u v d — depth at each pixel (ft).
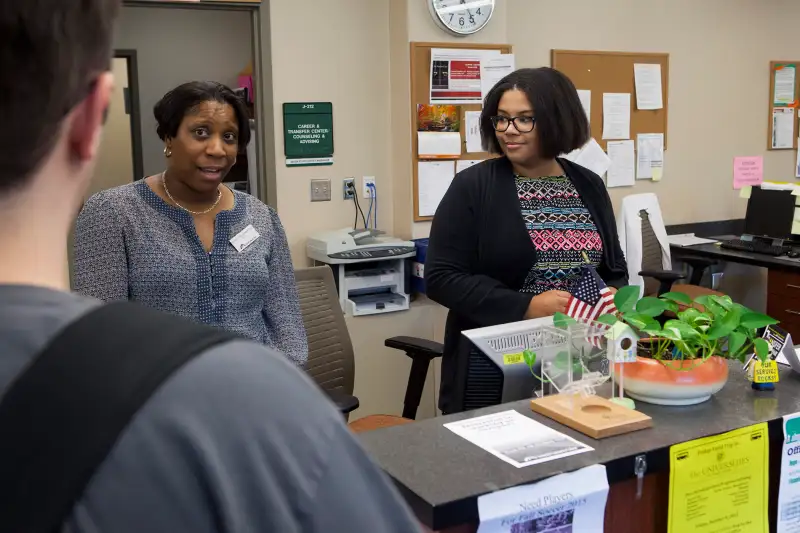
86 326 1.29
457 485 3.37
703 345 4.47
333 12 12.16
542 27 13.75
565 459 3.67
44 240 1.34
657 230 13.92
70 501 1.15
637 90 14.70
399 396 12.14
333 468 1.35
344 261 11.34
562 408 4.24
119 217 5.72
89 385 1.22
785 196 13.94
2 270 1.29
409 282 12.36
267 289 6.52
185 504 1.22
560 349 4.46
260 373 1.35
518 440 3.92
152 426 1.22
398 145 12.65
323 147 12.30
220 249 6.04
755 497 4.19
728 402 4.54
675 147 15.47
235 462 1.26
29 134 1.25
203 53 16.66
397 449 3.80
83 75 1.31
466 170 6.76
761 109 16.35
